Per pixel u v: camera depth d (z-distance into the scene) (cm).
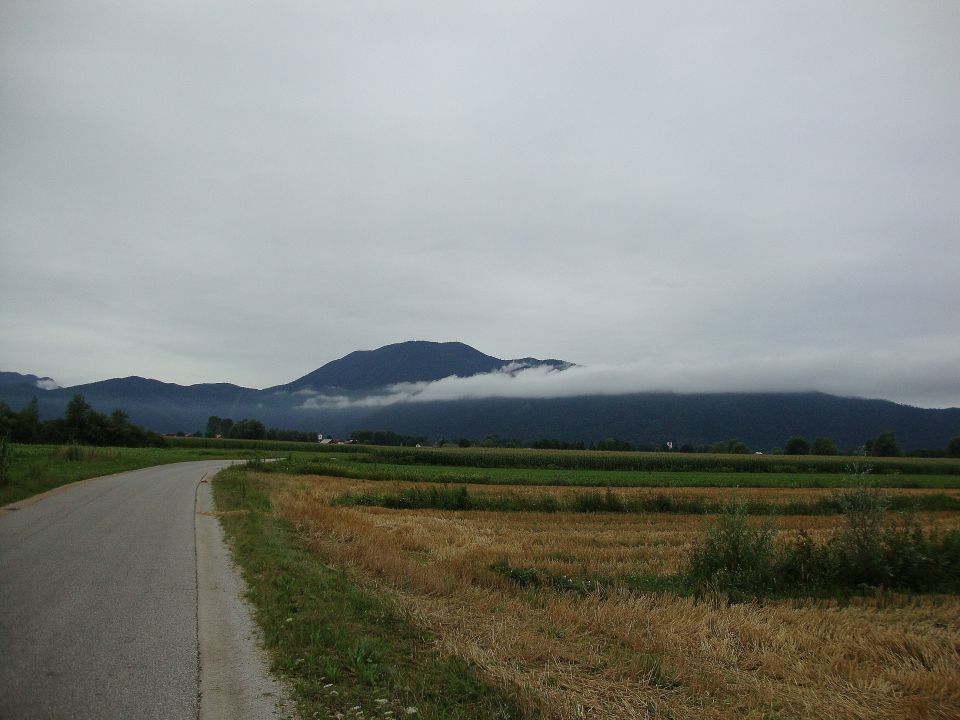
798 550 1326
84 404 8919
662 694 625
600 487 3966
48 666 590
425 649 690
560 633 799
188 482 2967
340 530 1514
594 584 1118
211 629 717
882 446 13100
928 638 858
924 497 3106
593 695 603
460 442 18550
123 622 733
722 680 671
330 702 532
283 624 725
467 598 935
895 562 1261
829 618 946
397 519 2112
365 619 770
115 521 1575
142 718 491
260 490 2684
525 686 596
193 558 1130
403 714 522
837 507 2822
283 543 1295
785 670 724
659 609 920
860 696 659
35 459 3334
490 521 2206
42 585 896
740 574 1191
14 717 482
